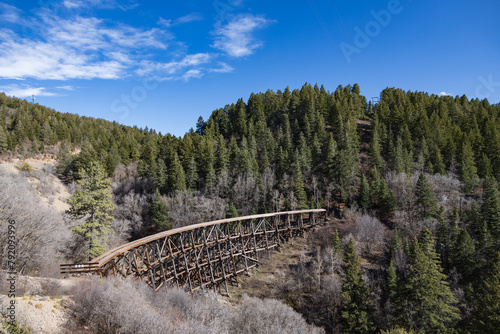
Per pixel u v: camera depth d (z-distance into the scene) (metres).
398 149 68.81
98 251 28.20
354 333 28.22
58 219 30.47
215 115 124.56
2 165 69.62
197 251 39.19
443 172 64.25
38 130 112.19
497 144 68.94
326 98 106.25
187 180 69.88
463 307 31.09
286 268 43.97
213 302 21.80
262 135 89.94
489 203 45.44
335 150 68.69
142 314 12.79
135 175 77.62
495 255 34.47
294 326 22.44
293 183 62.78
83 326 11.77
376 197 58.66
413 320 25.83
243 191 63.06
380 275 38.75
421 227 46.91
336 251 43.81
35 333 10.28
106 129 142.62
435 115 85.94
